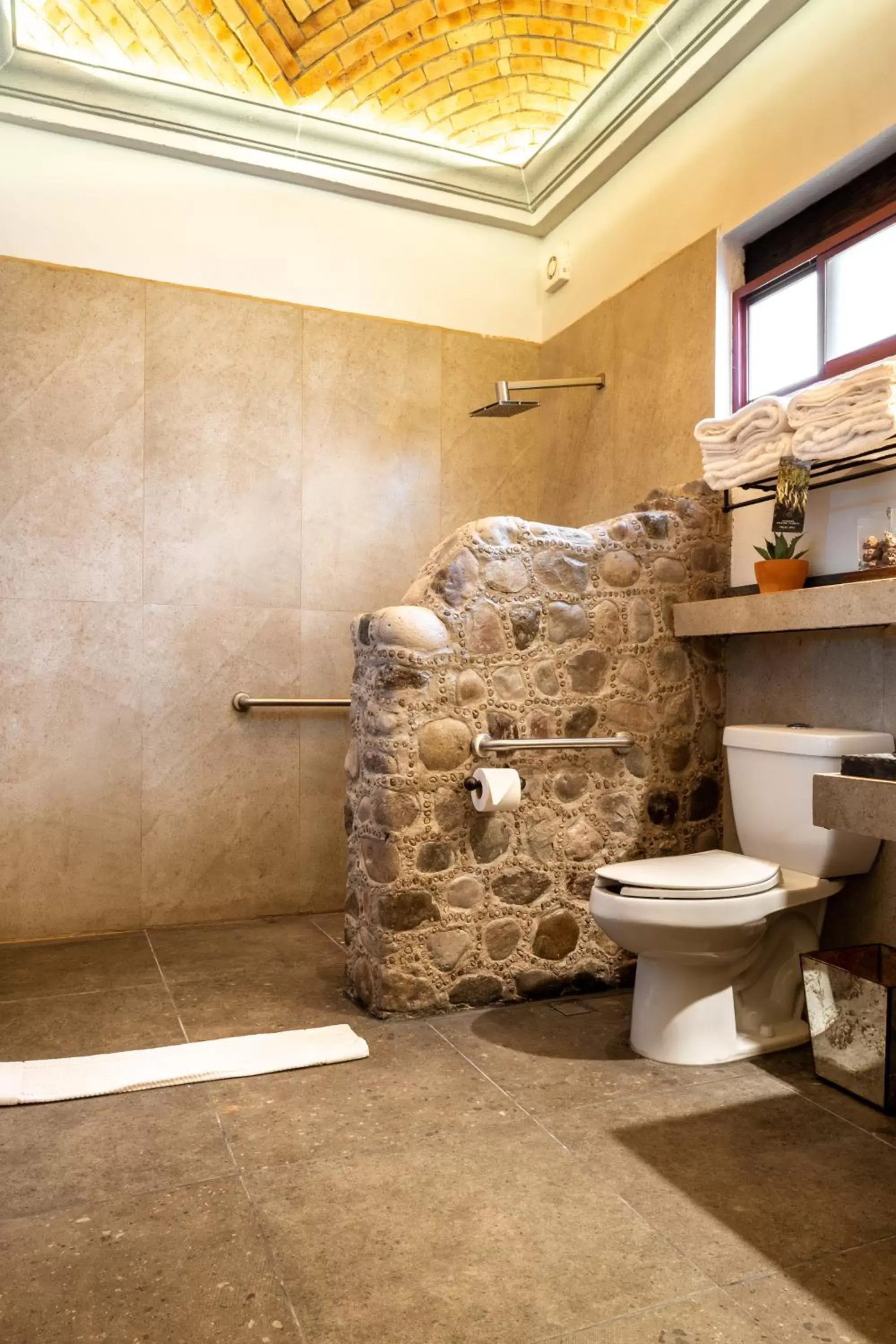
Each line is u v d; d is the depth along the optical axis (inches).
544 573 106.0
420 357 152.6
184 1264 57.6
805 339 109.2
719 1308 53.5
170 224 136.3
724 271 119.0
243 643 141.1
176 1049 91.0
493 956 103.5
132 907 134.9
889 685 94.7
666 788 112.5
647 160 132.8
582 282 149.3
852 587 87.9
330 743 146.6
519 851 104.4
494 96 138.6
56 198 130.3
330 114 137.7
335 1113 78.4
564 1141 73.5
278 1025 98.3
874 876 96.7
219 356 139.3
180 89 127.7
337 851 147.1
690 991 89.4
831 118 102.1
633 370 135.7
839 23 101.2
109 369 133.1
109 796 133.5
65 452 130.8
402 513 151.5
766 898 87.0
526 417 161.2
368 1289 55.2
